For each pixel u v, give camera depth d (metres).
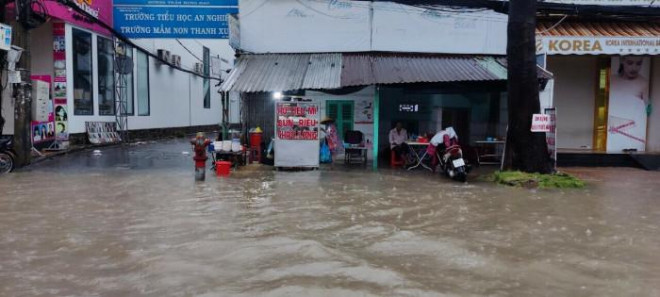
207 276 4.43
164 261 4.84
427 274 4.52
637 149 14.96
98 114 18.48
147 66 22.47
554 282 4.35
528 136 10.68
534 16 10.61
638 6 13.77
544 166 10.71
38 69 16.12
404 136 13.69
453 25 14.82
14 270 4.61
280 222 6.58
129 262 4.82
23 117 12.44
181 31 16.19
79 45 17.00
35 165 12.83
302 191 9.12
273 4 14.77
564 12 13.91
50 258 4.97
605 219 6.99
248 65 14.07
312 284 4.22
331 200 8.23
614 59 14.85
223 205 7.73
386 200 8.30
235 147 12.44
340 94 14.48
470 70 13.34
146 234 5.92
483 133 14.95
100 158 14.70
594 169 13.55
